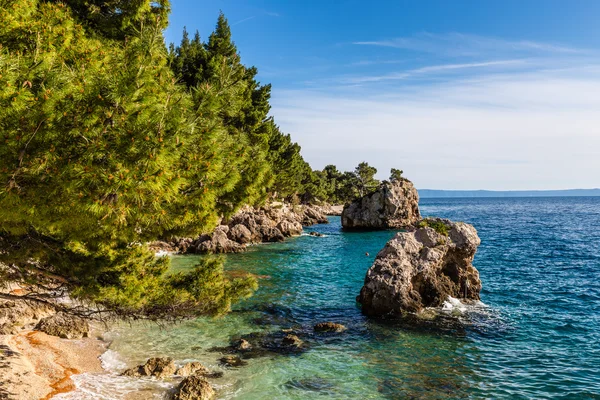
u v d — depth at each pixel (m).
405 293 21.44
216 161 7.78
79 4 12.86
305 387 13.29
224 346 16.70
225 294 11.42
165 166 6.49
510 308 22.66
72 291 10.13
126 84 6.20
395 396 12.85
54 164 6.02
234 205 11.09
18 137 5.76
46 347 14.63
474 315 21.22
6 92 5.52
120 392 12.15
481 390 13.29
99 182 6.04
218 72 9.20
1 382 11.28
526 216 119.44
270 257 42.50
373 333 18.66
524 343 17.45
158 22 8.57
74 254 10.11
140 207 7.05
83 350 15.24
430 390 13.28
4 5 7.59
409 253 23.30
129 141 6.15
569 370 14.73
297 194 109.00
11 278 10.11
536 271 34.44
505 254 44.34
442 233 24.19
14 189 6.18
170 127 6.63
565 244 52.47
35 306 16.38
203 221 10.52
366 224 78.81
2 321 15.57
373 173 144.62
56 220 7.13
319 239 61.47
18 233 7.98
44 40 7.63
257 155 11.31
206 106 8.24
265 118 64.62
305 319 20.77
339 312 22.06
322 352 16.34
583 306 23.16
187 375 13.68
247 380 13.63
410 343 17.42
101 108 6.18
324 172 144.50
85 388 12.19
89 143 6.12
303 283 29.64
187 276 11.81
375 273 22.36
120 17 13.73
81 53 8.04
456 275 24.09
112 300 10.13
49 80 6.25
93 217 7.08
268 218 68.25
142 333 17.75
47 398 11.27
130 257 11.10
